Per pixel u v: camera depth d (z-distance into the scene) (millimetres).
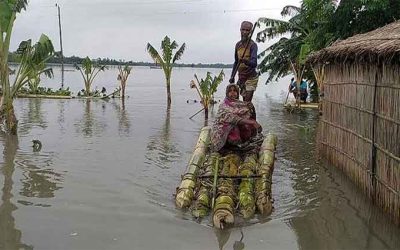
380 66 7242
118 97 29391
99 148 12172
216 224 6707
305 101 25078
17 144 12492
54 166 10156
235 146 8969
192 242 6301
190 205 7559
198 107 23484
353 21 17438
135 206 7629
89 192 8352
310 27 23391
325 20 18359
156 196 8164
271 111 22594
